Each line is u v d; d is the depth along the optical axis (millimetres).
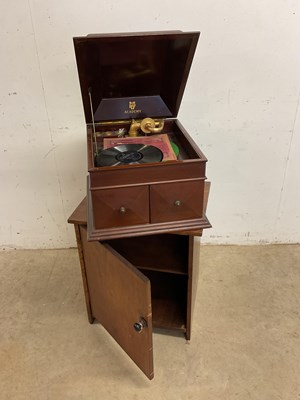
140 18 1250
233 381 1132
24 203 1628
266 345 1250
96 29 1267
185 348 1247
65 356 1229
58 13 1233
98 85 1101
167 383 1132
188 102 1401
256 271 1593
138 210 976
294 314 1373
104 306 1209
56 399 1090
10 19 1234
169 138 1164
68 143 1484
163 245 1295
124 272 982
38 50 1291
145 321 976
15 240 1726
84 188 1596
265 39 1290
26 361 1209
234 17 1250
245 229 1713
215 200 1631
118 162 950
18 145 1482
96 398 1092
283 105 1417
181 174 942
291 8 1237
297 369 1165
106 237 985
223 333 1299
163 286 1446
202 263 1643
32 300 1464
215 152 1514
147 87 1162
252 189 1604
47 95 1380
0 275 1597
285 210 1659
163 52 1041
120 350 1252
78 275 1594
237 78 1358
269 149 1511
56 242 1733
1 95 1372
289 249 1721
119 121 1185
